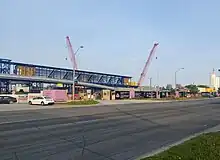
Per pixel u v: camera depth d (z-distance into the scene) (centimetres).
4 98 5803
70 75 10212
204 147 1084
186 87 16375
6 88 8919
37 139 1308
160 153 1003
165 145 1215
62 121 2164
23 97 6638
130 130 1700
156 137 1442
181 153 987
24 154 987
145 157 955
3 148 1088
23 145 1153
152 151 1085
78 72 10581
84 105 4906
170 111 3559
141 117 2638
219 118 2650
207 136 1395
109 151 1074
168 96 11538
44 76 9394
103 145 1193
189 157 912
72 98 7156
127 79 13100
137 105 5038
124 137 1423
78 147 1134
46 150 1062
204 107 4616
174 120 2420
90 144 1209
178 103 6194
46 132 1548
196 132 1661
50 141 1259
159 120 2392
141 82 13925
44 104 5059
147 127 1873
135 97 10331
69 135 1451
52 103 5175
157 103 6078
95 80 11381
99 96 8956
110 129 1725
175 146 1131
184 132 1653
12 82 9206
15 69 8688
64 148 1107
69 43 10788
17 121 2138
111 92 8994
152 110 3684
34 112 3144
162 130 1731
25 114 2848
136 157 982
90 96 8256
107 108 4019
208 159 874
